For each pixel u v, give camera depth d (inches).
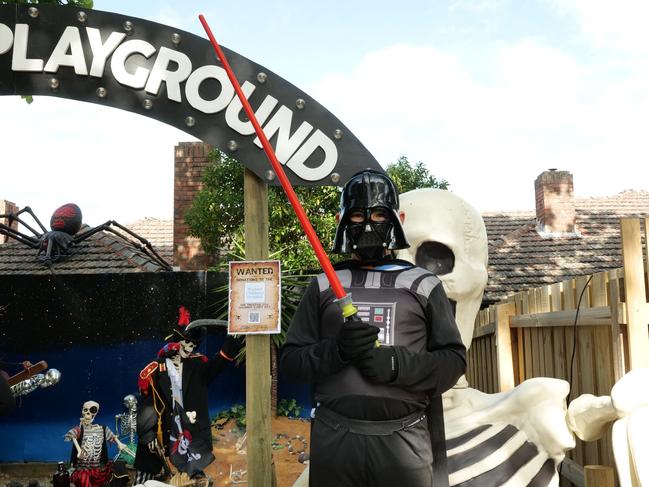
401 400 85.0
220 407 333.7
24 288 342.3
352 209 93.0
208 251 441.1
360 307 88.7
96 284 343.3
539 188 606.9
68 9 181.3
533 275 533.0
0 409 176.9
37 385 278.1
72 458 282.0
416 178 446.0
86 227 447.2
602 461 155.1
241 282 172.4
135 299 342.0
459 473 125.0
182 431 252.1
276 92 179.0
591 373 160.1
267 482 169.9
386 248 93.7
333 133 178.1
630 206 660.7
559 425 130.7
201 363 261.0
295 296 340.5
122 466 285.9
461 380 148.7
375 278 91.0
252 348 173.3
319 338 91.2
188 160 532.1
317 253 85.7
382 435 84.6
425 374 84.0
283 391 343.0
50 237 373.1
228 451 307.1
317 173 176.7
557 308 181.0
